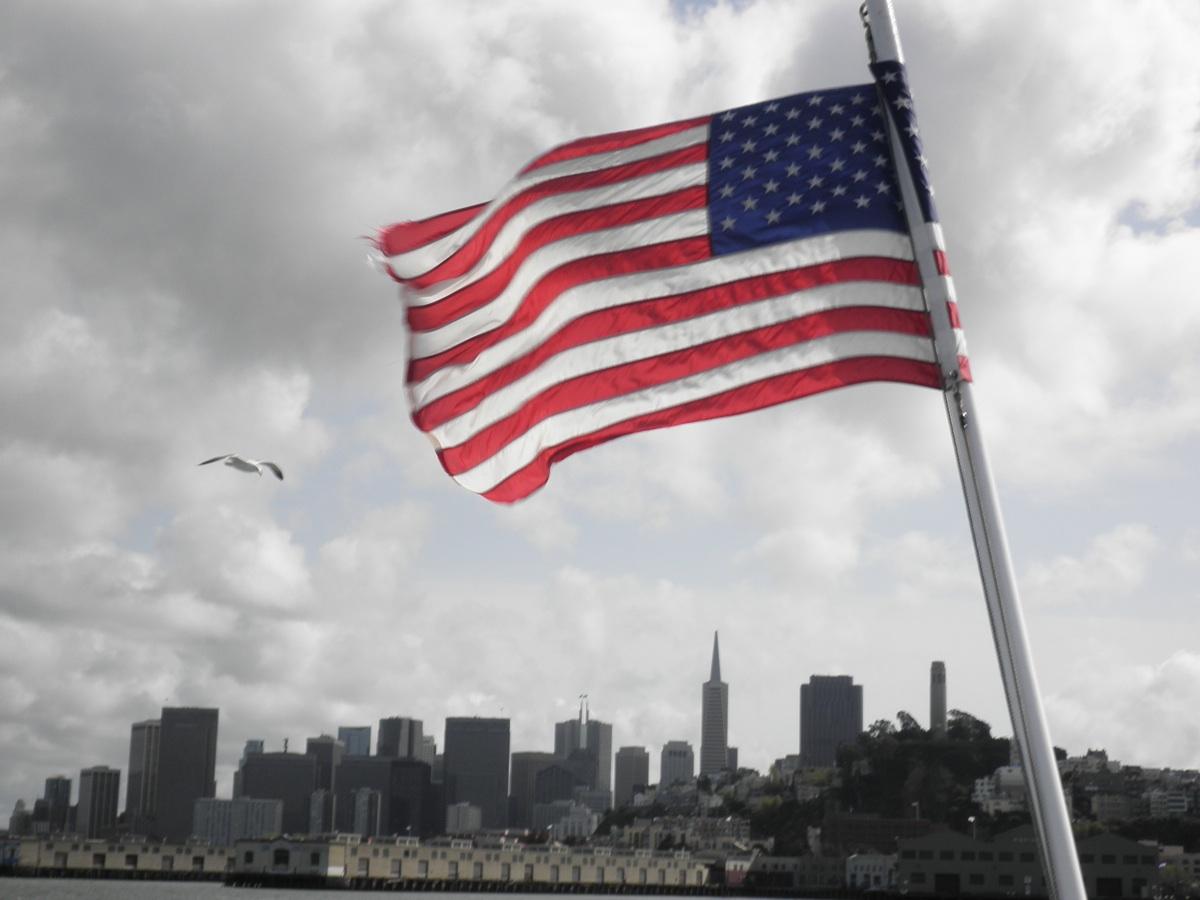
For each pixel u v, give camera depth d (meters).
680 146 20.55
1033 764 15.10
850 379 19.06
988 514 16.75
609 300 20.39
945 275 18.34
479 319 21.14
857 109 19.69
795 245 19.56
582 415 20.48
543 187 20.75
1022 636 15.77
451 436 21.17
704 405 19.83
